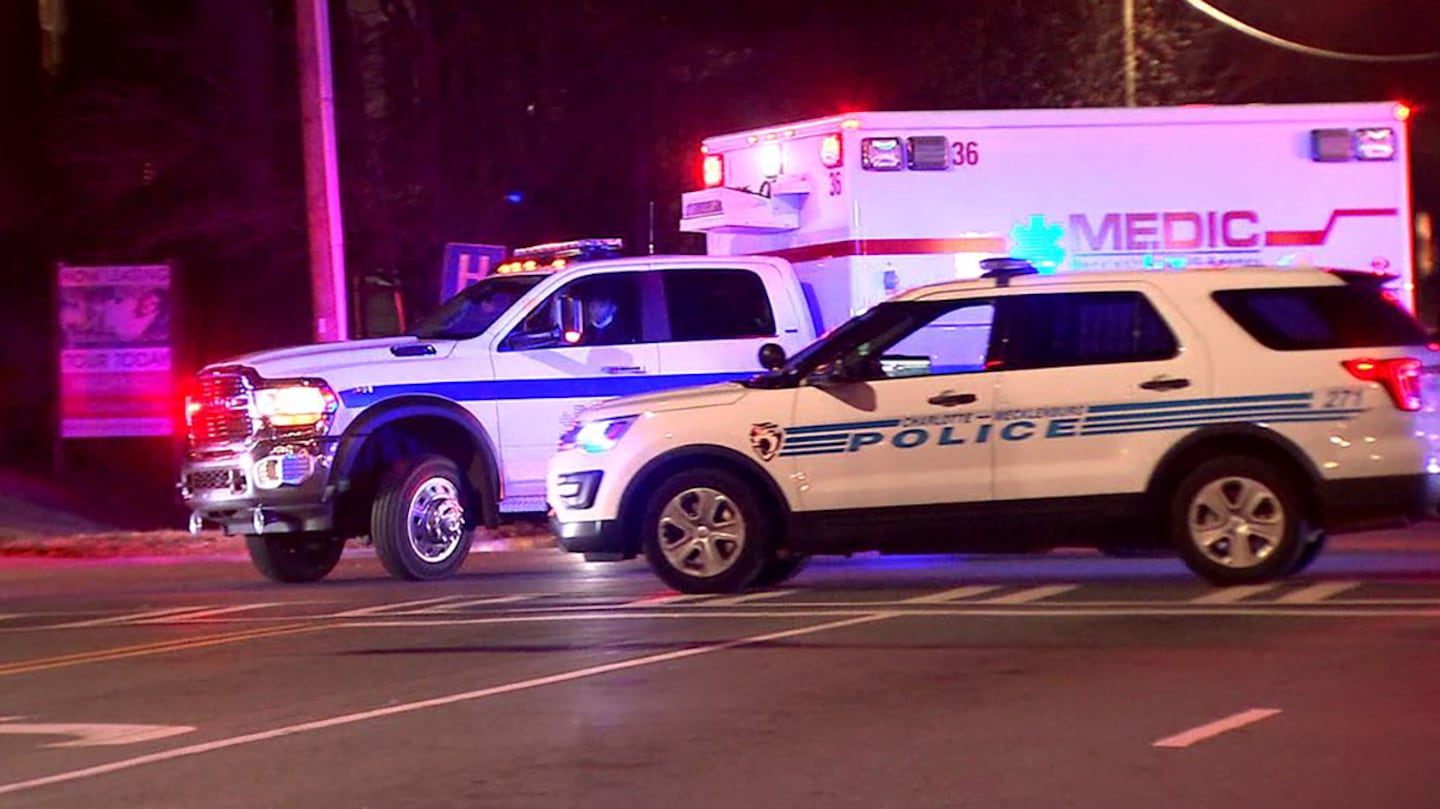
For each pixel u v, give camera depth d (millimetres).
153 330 44188
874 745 14906
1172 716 15656
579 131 60938
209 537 37938
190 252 55750
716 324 29281
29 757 15789
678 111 63156
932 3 59406
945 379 23609
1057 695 16688
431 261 55781
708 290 29391
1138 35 55000
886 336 23891
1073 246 30797
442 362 28203
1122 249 30891
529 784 13992
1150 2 54906
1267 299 23328
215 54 53531
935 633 20469
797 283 29828
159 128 54094
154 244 55312
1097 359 23391
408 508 28062
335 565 31109
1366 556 27984
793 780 13812
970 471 23438
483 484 28609
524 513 28672
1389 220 31500
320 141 37656
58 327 43938
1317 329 23234
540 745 15367
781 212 31547
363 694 18047
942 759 14336
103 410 44062
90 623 24750
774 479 23844
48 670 20562
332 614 24375
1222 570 23172
